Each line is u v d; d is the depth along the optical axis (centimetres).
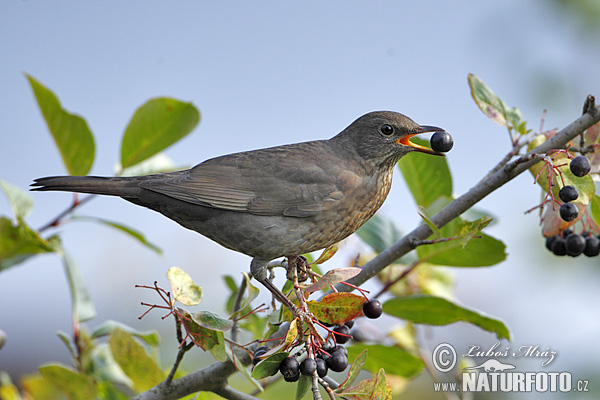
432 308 920
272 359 675
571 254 878
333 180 978
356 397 659
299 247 980
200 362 1334
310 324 686
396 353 970
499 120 877
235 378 1222
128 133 1039
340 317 722
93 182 945
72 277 912
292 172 974
